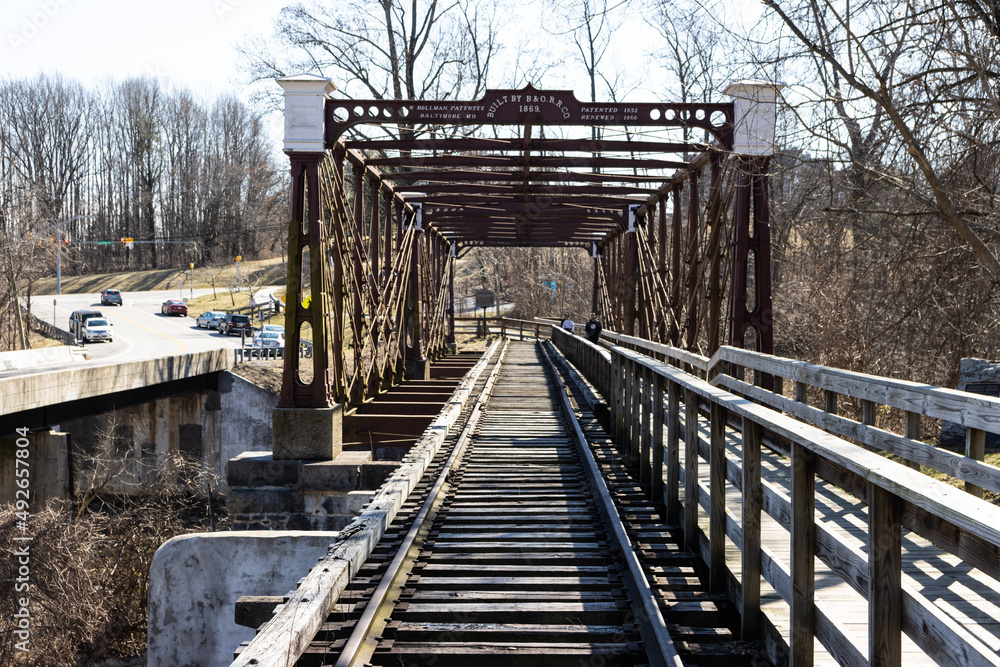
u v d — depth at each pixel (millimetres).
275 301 56625
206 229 89500
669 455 6242
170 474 23828
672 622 4410
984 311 8867
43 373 17438
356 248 14070
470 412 13336
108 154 86750
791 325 15500
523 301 56062
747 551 4047
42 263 36188
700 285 13578
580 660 3961
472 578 5191
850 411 12758
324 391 11477
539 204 19828
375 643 4059
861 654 2770
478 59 30766
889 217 7922
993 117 6645
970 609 3717
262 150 85250
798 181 8555
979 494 4160
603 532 6164
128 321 57250
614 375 10719
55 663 13703
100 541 16219
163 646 8250
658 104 11258
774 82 7492
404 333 19859
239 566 8219
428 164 14648
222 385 25453
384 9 31156
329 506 10984
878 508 2441
